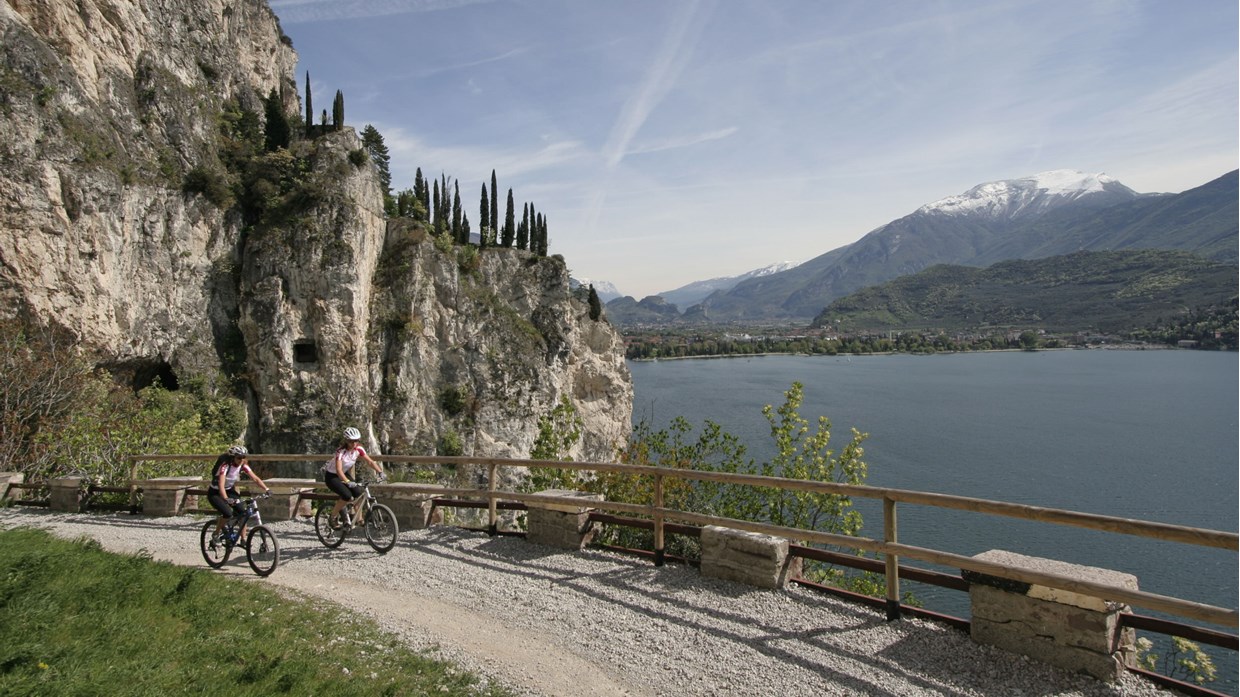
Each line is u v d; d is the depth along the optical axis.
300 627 8.79
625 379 87.75
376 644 8.32
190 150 51.12
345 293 54.00
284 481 15.95
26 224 36.31
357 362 55.03
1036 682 6.85
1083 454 79.00
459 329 64.94
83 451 23.19
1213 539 5.98
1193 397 131.00
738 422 96.69
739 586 9.68
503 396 66.19
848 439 85.06
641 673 7.41
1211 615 5.83
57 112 39.31
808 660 7.51
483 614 9.28
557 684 7.25
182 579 9.91
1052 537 48.72
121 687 6.55
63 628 7.96
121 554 11.60
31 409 27.75
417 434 59.31
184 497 17.50
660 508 10.78
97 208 40.31
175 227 47.97
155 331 45.59
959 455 77.75
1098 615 6.81
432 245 64.69
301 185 54.69
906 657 7.49
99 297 40.25
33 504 18.92
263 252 52.00
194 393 46.84
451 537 13.09
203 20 60.22
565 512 11.99
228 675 7.14
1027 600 7.30
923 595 36.09
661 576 10.28
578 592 9.87
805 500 16.25
